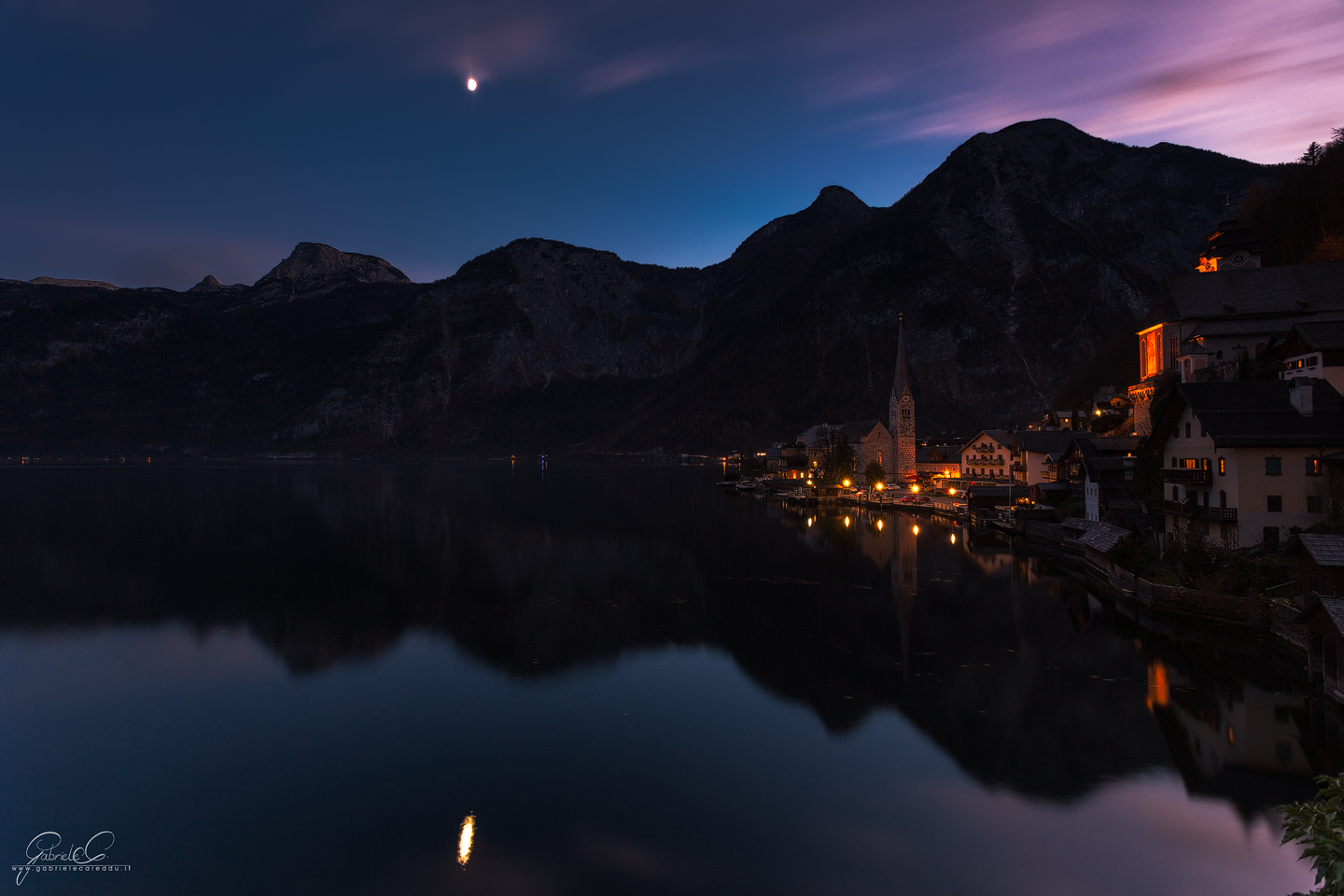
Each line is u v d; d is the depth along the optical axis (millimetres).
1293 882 22719
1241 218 137500
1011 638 48531
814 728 35094
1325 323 60969
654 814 27562
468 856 25078
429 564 81562
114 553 87938
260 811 28312
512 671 44562
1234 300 87562
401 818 27641
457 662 46500
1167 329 90875
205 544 95000
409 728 36062
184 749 33812
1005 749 32156
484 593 66688
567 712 37781
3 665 46469
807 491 159000
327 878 24000
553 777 30609
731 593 65312
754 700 38938
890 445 172250
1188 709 35750
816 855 24734
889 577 70250
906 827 26359
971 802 27969
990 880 23141
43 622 56906
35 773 31734
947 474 166500
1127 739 32812
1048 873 23453
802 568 76188
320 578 73875
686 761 31922
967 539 94938
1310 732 32906
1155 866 23719
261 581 72062
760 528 109625
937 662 44281
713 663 45406
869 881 23250
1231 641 45562
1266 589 46625
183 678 43906
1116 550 60125
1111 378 176750
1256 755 30906
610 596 64812
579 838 26078
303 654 48281
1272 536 50312
